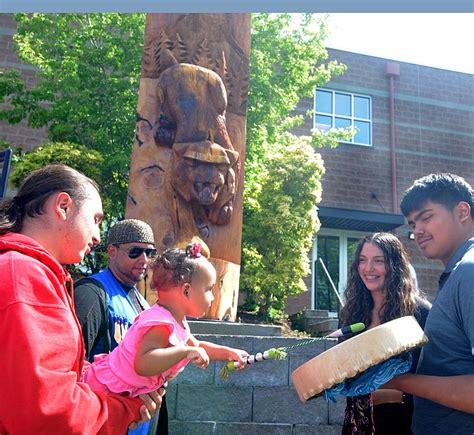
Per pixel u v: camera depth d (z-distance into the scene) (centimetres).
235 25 562
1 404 117
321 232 1206
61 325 126
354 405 223
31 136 985
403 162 1298
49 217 145
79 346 138
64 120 793
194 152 483
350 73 1312
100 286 237
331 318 854
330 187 1218
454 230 191
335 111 1282
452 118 1370
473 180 1348
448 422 172
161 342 174
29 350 117
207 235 491
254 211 848
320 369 161
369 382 172
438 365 176
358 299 268
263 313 835
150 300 431
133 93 778
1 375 117
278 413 361
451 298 174
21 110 802
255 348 386
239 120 546
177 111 497
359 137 1284
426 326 185
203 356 169
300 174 870
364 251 263
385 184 1267
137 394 172
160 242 473
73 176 150
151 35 532
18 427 116
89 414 129
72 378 125
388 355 157
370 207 1238
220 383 366
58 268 137
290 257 817
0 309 120
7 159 527
